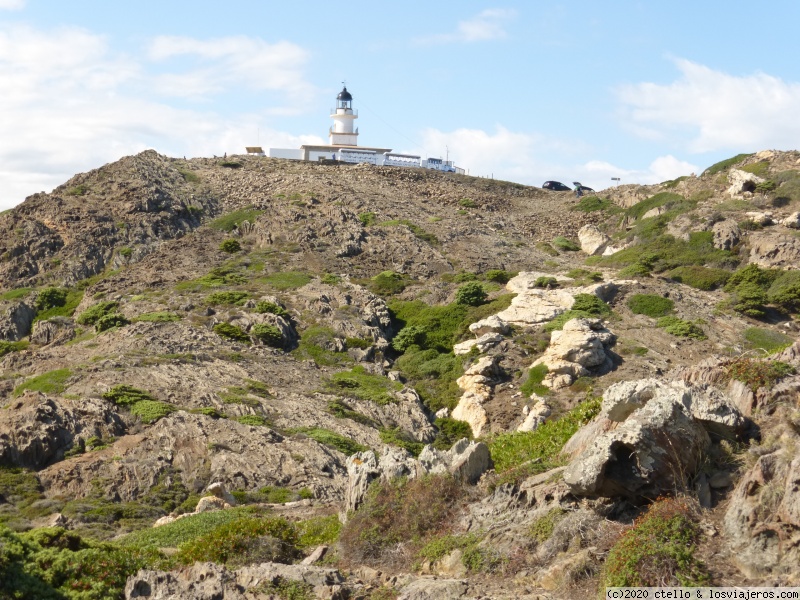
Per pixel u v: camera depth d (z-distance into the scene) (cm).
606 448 1744
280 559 2114
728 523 1581
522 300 7644
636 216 11500
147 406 5056
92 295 8344
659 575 1524
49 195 10725
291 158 14938
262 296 7838
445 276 9075
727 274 8669
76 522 3744
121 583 1803
